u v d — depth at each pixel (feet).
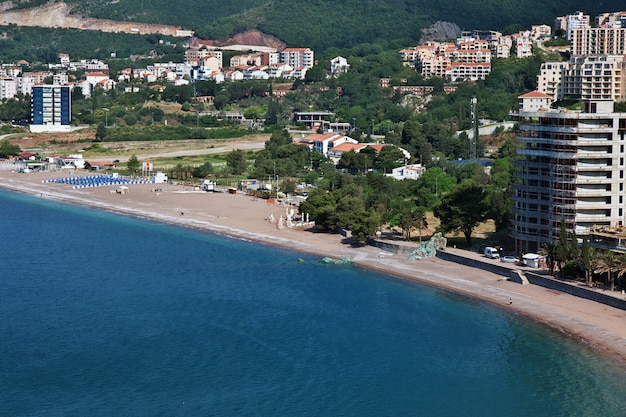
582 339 651.25
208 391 580.71
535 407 550.36
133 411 552.00
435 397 568.82
